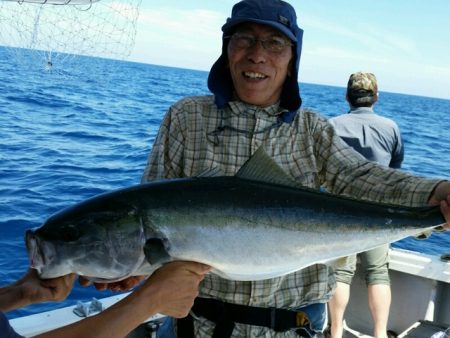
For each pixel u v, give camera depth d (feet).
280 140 7.73
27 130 42.80
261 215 6.75
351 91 15.02
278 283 7.43
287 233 6.86
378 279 13.39
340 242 7.04
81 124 49.37
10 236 19.24
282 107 7.77
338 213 7.04
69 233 6.08
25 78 94.32
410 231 7.04
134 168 32.37
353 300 14.76
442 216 6.84
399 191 7.16
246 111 7.67
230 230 6.60
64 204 23.84
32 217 21.52
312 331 7.63
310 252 6.99
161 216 6.35
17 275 16.16
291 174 7.74
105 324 5.02
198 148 7.72
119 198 6.37
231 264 6.68
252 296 7.32
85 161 33.17
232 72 7.61
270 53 7.36
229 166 7.63
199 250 6.49
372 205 7.17
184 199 6.49
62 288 6.27
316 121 7.85
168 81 152.05
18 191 25.08
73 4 10.93
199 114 7.80
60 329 4.85
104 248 6.16
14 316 14.10
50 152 34.86
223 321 7.39
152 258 6.31
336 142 7.75
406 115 135.44
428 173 44.37
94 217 6.18
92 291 15.80
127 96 87.35
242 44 7.40
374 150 14.57
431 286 13.85
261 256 6.77
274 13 7.27
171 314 5.84
